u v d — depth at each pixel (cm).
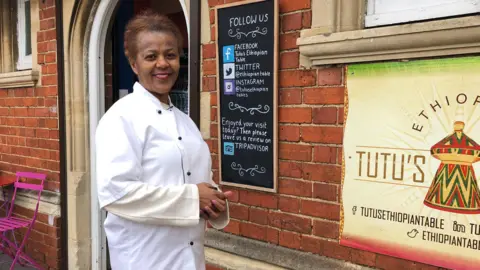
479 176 179
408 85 195
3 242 445
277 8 232
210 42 272
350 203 218
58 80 380
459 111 183
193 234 176
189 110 288
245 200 265
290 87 236
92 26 371
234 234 273
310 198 234
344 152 218
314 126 229
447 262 189
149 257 165
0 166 462
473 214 181
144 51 166
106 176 154
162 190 157
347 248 222
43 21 393
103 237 397
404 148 198
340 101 218
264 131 246
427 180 193
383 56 199
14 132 439
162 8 442
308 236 237
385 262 209
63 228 391
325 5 217
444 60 185
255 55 245
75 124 380
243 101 254
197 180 180
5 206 454
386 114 203
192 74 283
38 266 400
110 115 164
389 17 208
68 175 385
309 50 219
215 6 263
